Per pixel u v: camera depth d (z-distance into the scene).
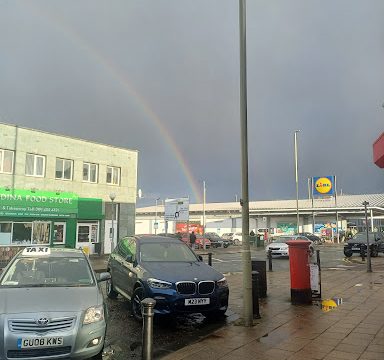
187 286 7.99
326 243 53.00
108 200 32.16
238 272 17.98
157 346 6.66
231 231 70.38
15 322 5.13
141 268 8.56
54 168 28.62
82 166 30.52
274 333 6.98
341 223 62.44
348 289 11.80
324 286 12.45
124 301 10.62
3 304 5.40
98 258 27.78
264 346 6.23
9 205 25.78
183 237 43.38
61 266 6.87
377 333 6.86
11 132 26.34
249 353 5.90
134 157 34.66
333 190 57.56
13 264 6.79
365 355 5.69
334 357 5.61
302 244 9.65
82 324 5.39
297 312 8.63
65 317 5.31
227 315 8.91
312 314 8.41
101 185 31.78
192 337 7.23
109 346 6.72
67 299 5.68
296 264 9.66
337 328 7.23
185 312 7.90
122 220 33.09
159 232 73.31
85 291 6.06
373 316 8.17
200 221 72.38
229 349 6.12
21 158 26.72
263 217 63.53
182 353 6.02
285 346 6.20
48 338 5.12
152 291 7.91
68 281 6.50
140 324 8.21
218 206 77.44
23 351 5.06
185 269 8.54
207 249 39.53
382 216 61.19
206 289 8.17
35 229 27.28
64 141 29.41
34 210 27.05
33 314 5.21
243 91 8.27
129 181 34.00
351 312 8.55
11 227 26.14
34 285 6.22
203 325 8.10
